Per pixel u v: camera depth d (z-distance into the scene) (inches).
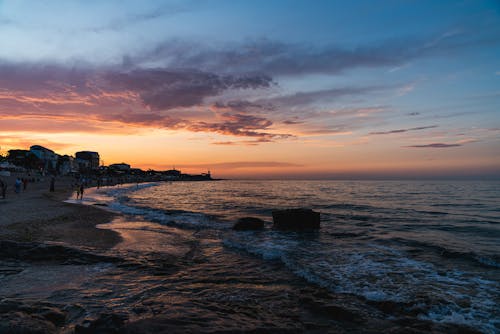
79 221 658.8
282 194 2242.9
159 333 169.9
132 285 273.7
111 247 426.0
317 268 355.6
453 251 433.7
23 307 190.5
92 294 245.0
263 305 238.7
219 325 188.4
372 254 429.1
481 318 224.2
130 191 2765.7
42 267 314.2
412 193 2210.9
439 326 211.0
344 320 215.5
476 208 1145.4
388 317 223.6
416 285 297.7
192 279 302.2
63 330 174.9
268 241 527.5
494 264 369.7
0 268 301.3
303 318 215.6
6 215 673.0
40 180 2642.7
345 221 808.3
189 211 1026.7
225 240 510.3
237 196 2030.0
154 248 436.1
